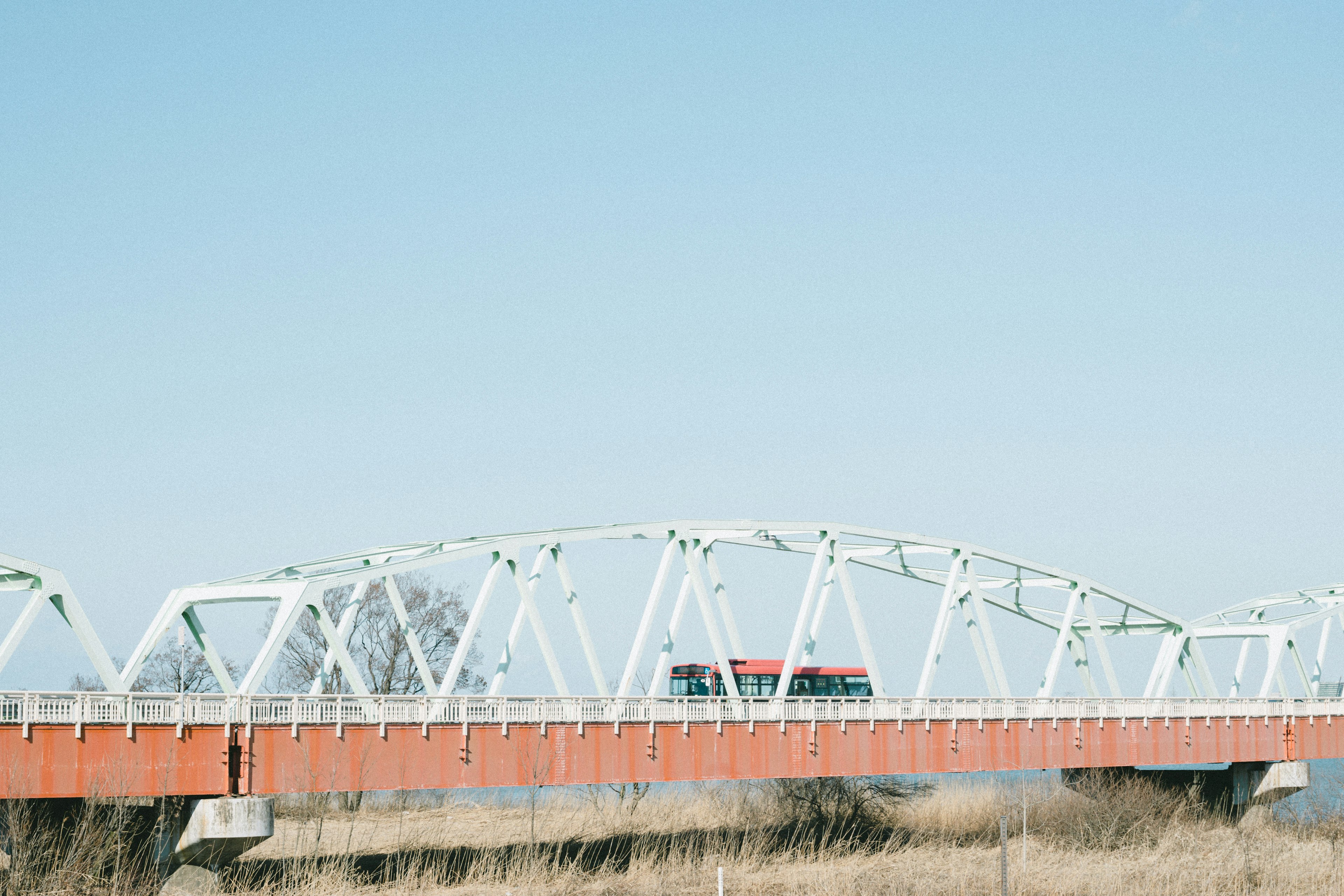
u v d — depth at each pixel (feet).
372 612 309.63
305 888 180.96
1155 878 188.14
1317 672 313.73
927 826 257.34
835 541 236.43
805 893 180.04
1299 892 183.52
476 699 184.85
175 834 166.91
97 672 169.78
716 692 241.55
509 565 202.49
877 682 230.48
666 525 216.95
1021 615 290.15
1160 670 291.79
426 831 256.93
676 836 241.55
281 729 168.45
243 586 182.29
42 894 154.92
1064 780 278.05
